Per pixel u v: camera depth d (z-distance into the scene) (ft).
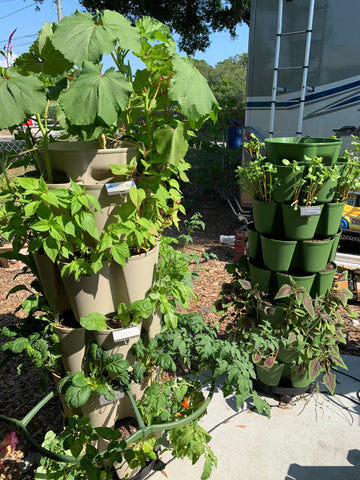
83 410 6.05
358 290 12.36
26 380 9.43
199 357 6.64
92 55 4.34
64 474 5.76
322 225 7.81
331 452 7.32
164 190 5.66
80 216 4.85
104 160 5.20
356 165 7.79
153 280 6.23
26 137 6.18
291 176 7.24
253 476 6.83
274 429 7.88
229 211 23.81
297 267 8.06
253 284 8.63
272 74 16.88
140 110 6.17
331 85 15.88
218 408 8.46
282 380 8.75
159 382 7.08
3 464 7.00
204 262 16.48
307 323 7.91
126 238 5.49
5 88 4.25
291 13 15.84
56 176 5.46
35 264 6.05
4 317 12.01
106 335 5.65
